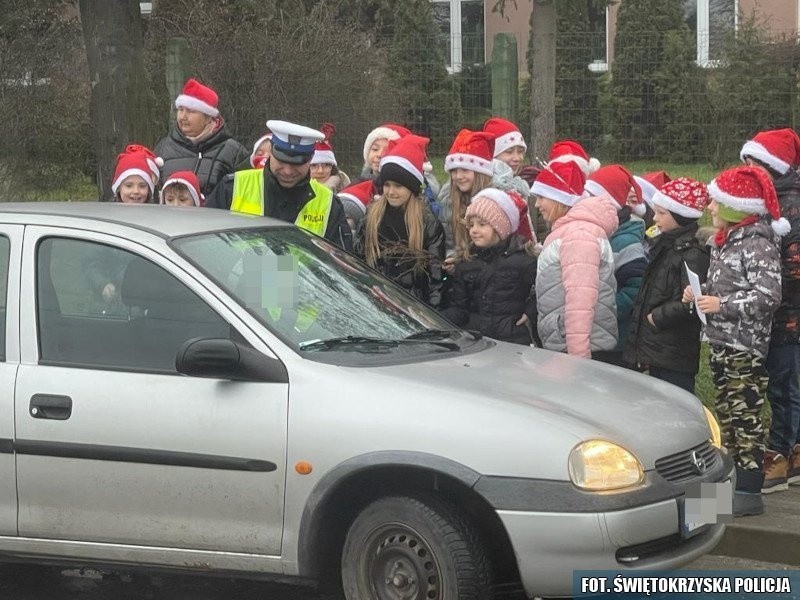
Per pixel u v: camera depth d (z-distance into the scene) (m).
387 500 5.04
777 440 7.19
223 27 11.91
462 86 10.98
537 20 10.38
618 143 10.37
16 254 5.67
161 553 5.30
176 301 5.42
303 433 5.05
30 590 6.14
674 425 5.27
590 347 6.86
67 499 5.38
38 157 12.36
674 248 6.84
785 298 6.89
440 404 4.98
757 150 6.90
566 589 4.82
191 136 8.56
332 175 9.23
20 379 5.45
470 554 4.92
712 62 10.19
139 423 5.25
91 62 11.55
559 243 6.84
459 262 7.31
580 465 4.81
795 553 6.28
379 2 11.78
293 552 5.10
